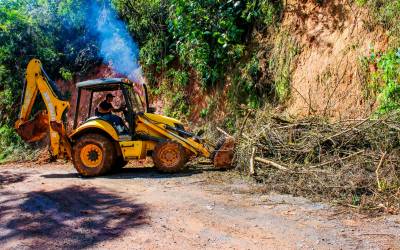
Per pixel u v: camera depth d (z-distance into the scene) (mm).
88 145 8984
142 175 8812
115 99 12266
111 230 4906
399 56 7957
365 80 8836
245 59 11664
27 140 9781
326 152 7312
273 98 10703
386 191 5754
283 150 7766
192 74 13117
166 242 4418
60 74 16938
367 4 9438
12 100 16984
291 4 11148
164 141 8820
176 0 12414
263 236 4500
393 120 7070
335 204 5652
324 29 10273
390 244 4113
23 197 6871
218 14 11875
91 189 7363
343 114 8852
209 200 6164
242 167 8328
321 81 9742
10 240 4746
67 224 5215
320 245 4156
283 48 10906
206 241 4414
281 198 6137
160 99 13828
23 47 17297
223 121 11484
